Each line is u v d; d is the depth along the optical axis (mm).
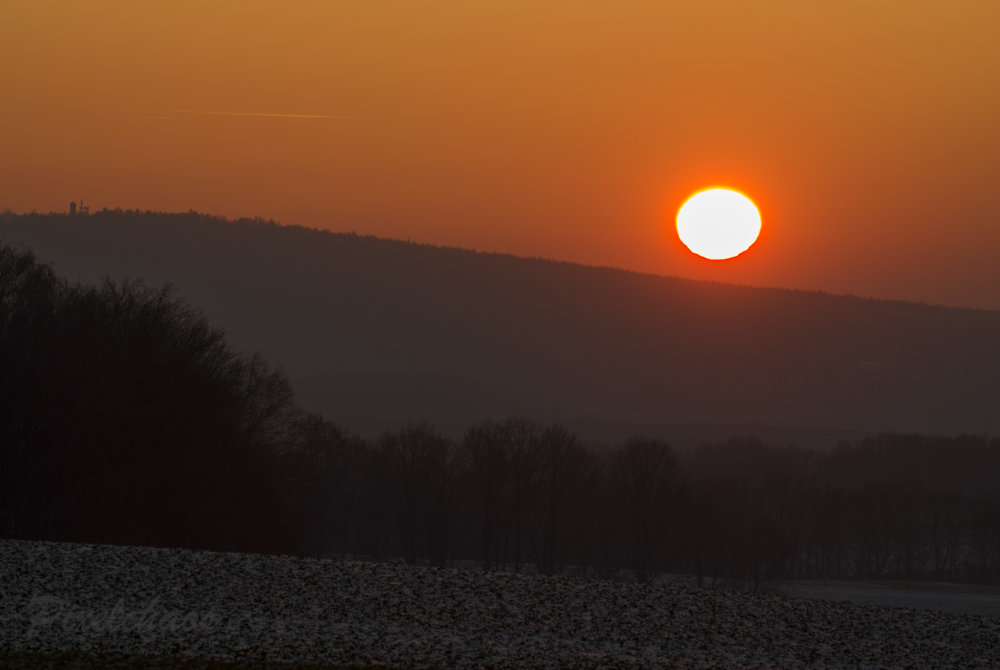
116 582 123375
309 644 104625
